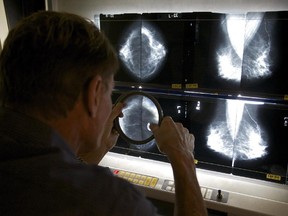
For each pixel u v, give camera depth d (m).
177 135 0.98
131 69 1.65
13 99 0.59
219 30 1.42
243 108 1.46
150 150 1.68
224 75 1.47
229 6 1.49
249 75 1.41
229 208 1.42
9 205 0.51
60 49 0.56
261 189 1.51
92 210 0.53
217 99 1.50
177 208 0.80
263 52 1.37
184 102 1.56
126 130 1.62
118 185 0.60
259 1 1.43
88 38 0.59
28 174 0.52
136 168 1.70
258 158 1.48
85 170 0.58
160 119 1.20
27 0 1.75
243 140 1.49
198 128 1.57
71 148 0.64
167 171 1.66
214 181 1.57
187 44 1.49
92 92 0.60
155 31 1.55
